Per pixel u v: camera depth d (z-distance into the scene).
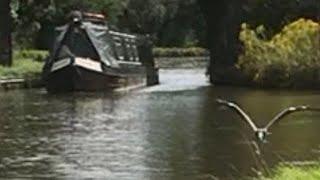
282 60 52.97
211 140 29.59
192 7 119.50
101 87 53.53
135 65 58.88
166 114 38.25
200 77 69.81
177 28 122.44
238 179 22.53
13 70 57.78
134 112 39.41
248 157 25.89
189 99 46.16
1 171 24.27
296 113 37.38
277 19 60.00
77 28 54.53
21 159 26.25
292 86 52.44
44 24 88.81
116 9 104.00
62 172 24.05
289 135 30.12
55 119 36.78
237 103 42.31
